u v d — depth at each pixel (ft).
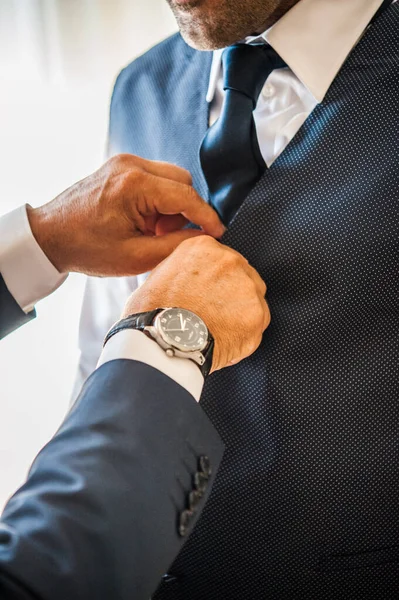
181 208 3.46
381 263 3.29
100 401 2.76
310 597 3.53
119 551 2.50
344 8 3.36
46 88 6.69
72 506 2.48
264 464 3.43
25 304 3.82
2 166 6.81
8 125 6.75
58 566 2.39
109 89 6.69
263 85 3.59
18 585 2.33
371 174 3.28
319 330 3.35
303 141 3.38
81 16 6.55
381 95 3.30
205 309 3.09
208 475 2.77
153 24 6.57
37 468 2.67
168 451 2.69
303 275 3.35
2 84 6.69
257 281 3.27
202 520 3.54
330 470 3.39
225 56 3.59
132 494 2.56
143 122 4.20
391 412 3.38
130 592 2.52
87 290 4.58
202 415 2.82
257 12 3.32
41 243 3.65
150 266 3.59
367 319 3.34
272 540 3.49
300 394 3.38
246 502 3.47
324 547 3.45
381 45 3.33
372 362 3.35
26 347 6.66
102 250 3.58
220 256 3.22
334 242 3.31
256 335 3.19
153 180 3.44
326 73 3.36
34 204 6.85
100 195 3.51
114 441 2.63
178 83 4.07
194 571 3.63
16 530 2.46
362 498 3.41
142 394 2.76
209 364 2.99
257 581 3.56
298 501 3.42
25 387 6.67
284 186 3.37
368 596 3.51
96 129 6.75
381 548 3.46
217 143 3.52
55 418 6.68
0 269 3.69
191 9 3.30
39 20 6.54
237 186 3.52
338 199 3.31
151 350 2.91
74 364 6.67
